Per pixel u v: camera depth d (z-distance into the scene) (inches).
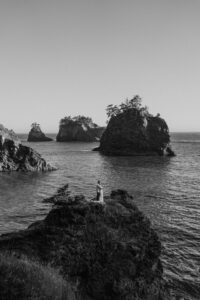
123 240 965.2
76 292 619.2
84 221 957.2
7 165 3747.5
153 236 1077.1
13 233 913.5
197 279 1060.5
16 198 2265.0
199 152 6830.7
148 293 852.6
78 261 824.9
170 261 1190.3
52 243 838.5
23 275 481.4
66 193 1628.9
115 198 1255.5
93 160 5196.9
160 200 2210.9
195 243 1365.7
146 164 4596.5
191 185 2834.6
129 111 6550.2
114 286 798.5
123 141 6259.8
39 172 3720.5
